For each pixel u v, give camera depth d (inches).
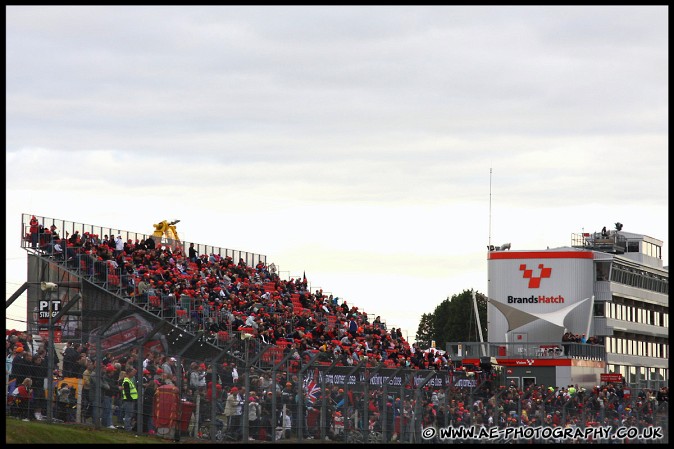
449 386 2030.0
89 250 2340.1
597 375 3757.4
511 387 2591.0
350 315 3203.7
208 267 2881.4
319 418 1708.9
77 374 1398.9
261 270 3186.5
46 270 2320.4
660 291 4785.9
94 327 2186.3
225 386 1581.0
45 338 1402.6
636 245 4781.0
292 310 2844.5
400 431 1777.8
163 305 2267.5
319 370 1937.7
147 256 2586.1
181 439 1497.3
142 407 1460.4
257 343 2190.0
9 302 1776.6
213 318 2349.9
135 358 1496.1
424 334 7322.8
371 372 1924.2
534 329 3853.3
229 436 1562.5
